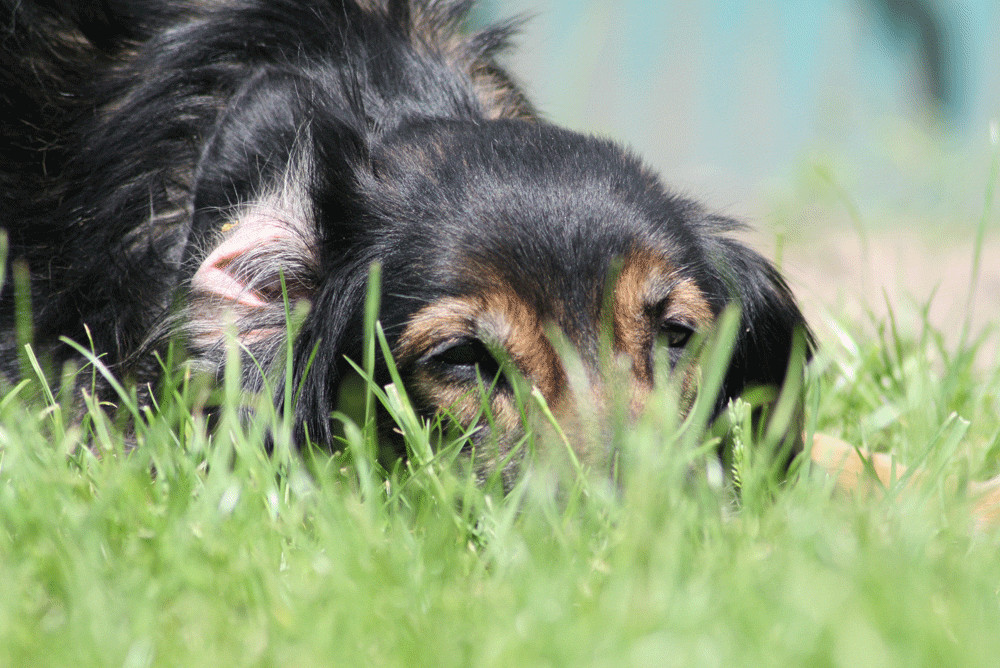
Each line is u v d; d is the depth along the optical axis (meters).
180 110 7.72
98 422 5.45
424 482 5.03
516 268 5.96
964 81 23.94
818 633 3.38
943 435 6.39
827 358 7.14
